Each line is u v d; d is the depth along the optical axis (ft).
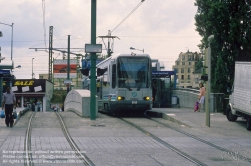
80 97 89.51
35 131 64.28
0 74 131.75
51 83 249.75
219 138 60.18
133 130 67.67
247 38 106.32
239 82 75.97
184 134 63.72
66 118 84.43
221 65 106.32
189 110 114.21
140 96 89.40
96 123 76.13
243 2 106.93
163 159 42.55
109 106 91.66
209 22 106.11
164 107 137.69
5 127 68.33
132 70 89.86
